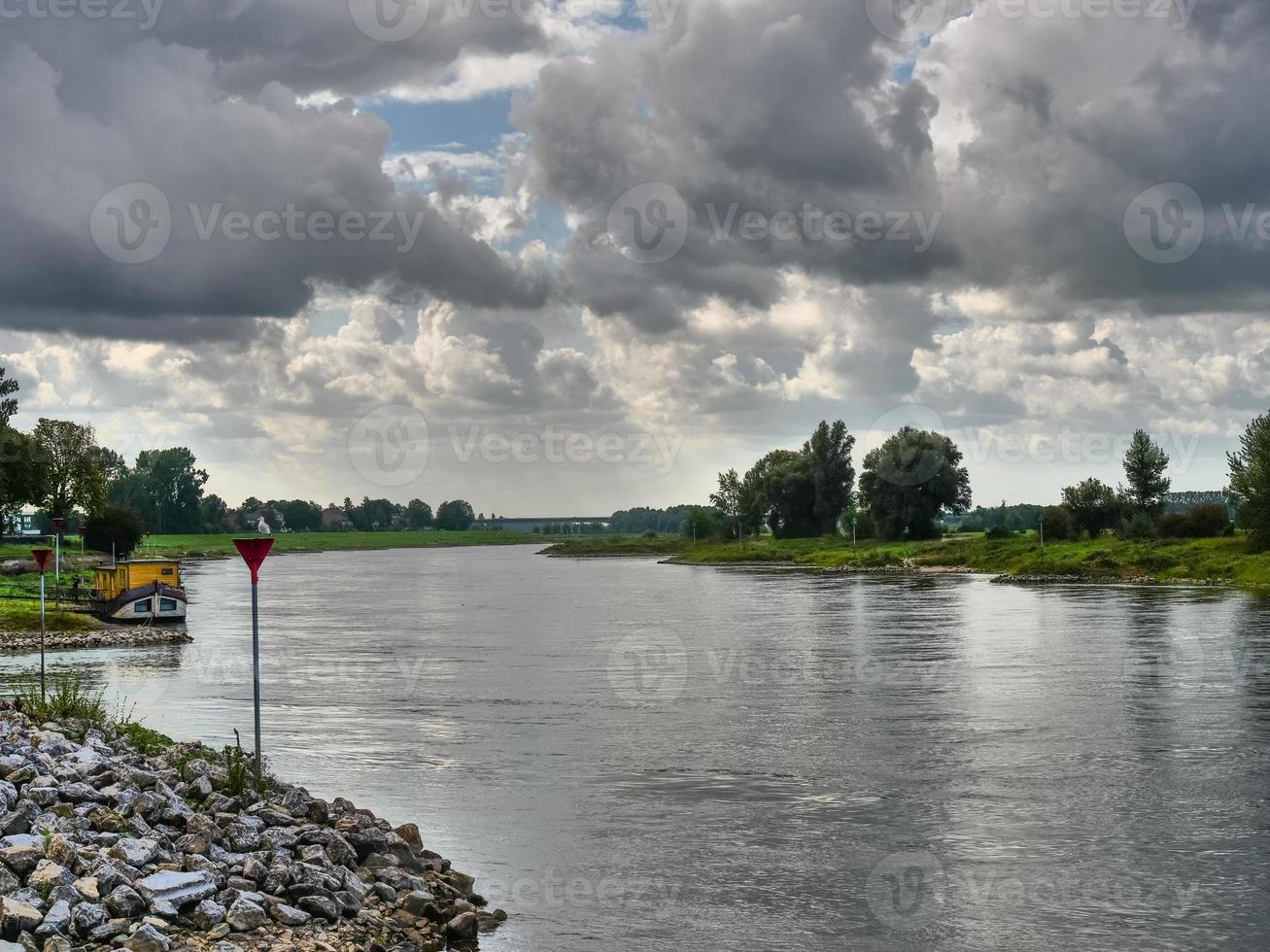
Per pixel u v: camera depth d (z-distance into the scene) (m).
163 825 18.25
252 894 15.62
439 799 25.36
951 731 33.22
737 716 36.06
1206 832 22.67
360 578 149.25
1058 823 23.34
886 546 161.00
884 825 23.28
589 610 84.94
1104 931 17.58
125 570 71.50
